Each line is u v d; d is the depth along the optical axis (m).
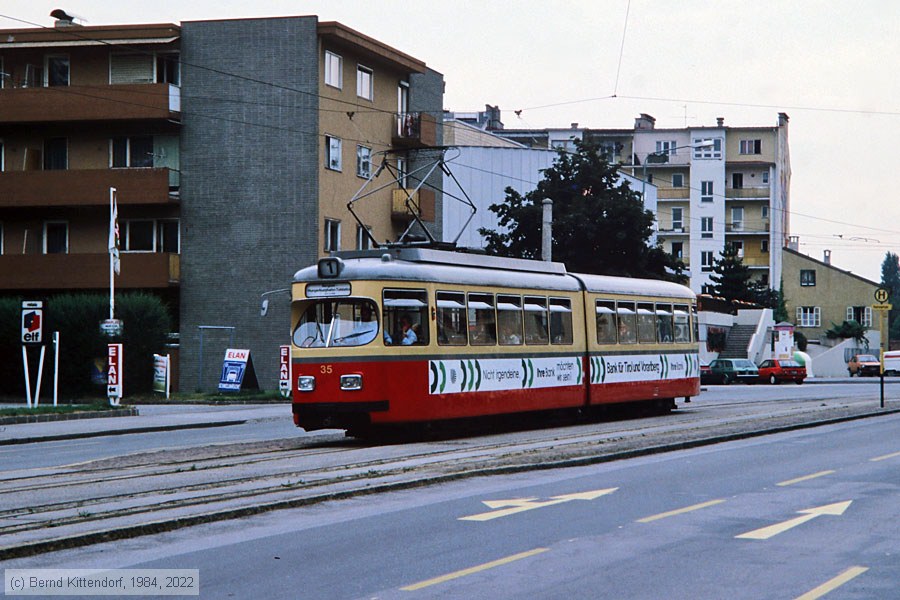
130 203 48.06
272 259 48.03
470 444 21.73
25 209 50.25
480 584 9.00
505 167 72.31
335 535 11.32
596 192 56.16
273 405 40.66
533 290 26.61
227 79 48.38
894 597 8.52
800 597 8.52
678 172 114.50
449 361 23.52
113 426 29.30
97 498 14.11
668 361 32.22
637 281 31.42
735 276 99.00
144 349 42.97
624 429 25.58
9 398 42.78
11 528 11.69
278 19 48.06
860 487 14.93
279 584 9.05
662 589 8.80
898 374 88.25
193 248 48.75
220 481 15.80
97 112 47.88
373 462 18.19
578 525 11.84
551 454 18.94
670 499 13.78
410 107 56.66
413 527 11.78
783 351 69.19
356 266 22.53
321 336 22.56
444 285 23.70
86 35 48.34
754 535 11.20
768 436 23.77
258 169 48.19
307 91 47.78
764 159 114.69
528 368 26.06
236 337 48.25
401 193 54.75
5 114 48.38
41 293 49.84
